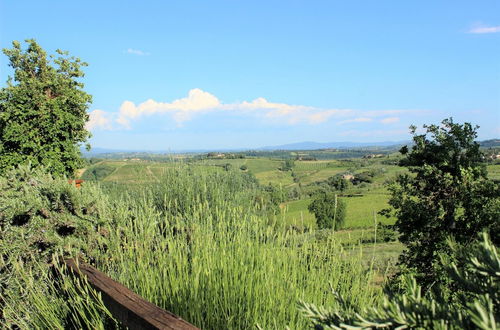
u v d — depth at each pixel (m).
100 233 3.65
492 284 0.73
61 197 3.76
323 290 2.56
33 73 21.75
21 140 18.47
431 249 6.30
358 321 0.76
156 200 5.27
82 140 21.67
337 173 118.62
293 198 65.88
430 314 0.74
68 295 2.56
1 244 3.18
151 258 2.93
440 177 6.78
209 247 2.74
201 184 5.50
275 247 2.91
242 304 2.29
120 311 1.87
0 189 4.27
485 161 7.16
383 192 69.81
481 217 6.15
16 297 2.72
